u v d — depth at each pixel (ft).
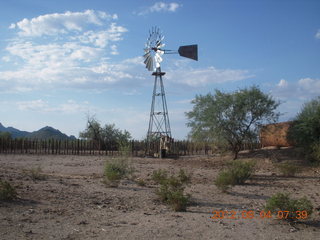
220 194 38.27
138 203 31.89
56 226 22.15
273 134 85.25
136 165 72.84
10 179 39.45
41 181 40.78
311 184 47.70
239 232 22.41
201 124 84.74
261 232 22.56
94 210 27.84
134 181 46.24
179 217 26.30
